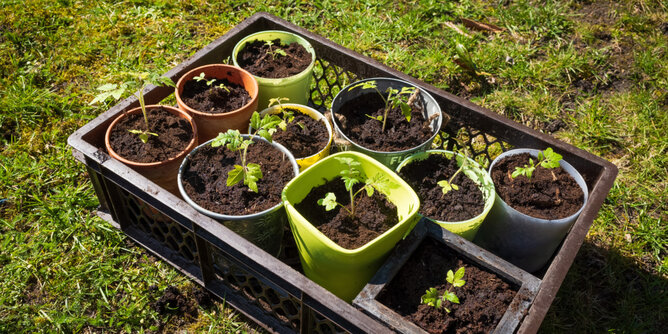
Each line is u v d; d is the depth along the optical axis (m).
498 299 0.84
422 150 0.96
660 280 1.04
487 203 0.90
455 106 1.00
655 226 1.09
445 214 0.91
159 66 1.30
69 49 1.33
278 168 0.94
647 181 1.15
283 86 1.05
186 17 1.41
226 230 0.85
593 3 1.47
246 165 0.93
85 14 1.40
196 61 1.05
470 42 1.37
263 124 0.93
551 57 1.34
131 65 1.30
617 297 1.03
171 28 1.38
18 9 1.38
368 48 1.36
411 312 0.83
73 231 1.05
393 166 0.98
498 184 0.94
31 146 1.16
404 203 0.88
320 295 0.80
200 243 0.92
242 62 1.09
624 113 1.25
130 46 1.35
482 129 1.00
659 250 1.07
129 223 1.04
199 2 1.44
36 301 0.99
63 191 1.09
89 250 1.04
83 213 1.08
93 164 0.95
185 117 0.99
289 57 1.09
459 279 0.82
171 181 0.97
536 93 1.28
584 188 0.93
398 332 0.79
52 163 1.13
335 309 0.79
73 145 0.93
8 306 0.98
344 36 1.37
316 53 1.11
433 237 0.87
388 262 0.84
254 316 0.94
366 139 0.99
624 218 1.11
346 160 0.87
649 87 1.31
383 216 0.89
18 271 1.00
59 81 1.27
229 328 0.97
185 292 1.00
